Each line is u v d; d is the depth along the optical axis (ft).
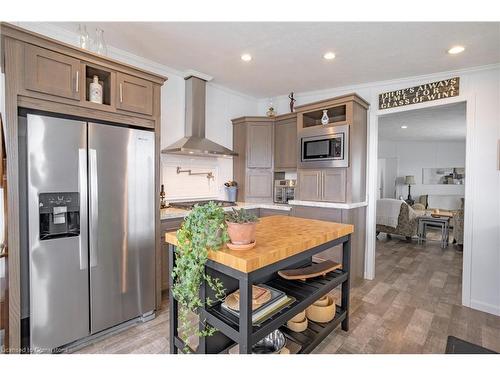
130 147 7.07
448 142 25.03
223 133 13.24
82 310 6.27
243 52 8.79
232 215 4.35
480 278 8.62
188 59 9.46
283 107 13.99
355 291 9.80
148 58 9.45
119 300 6.94
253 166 13.28
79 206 6.14
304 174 11.50
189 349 4.96
